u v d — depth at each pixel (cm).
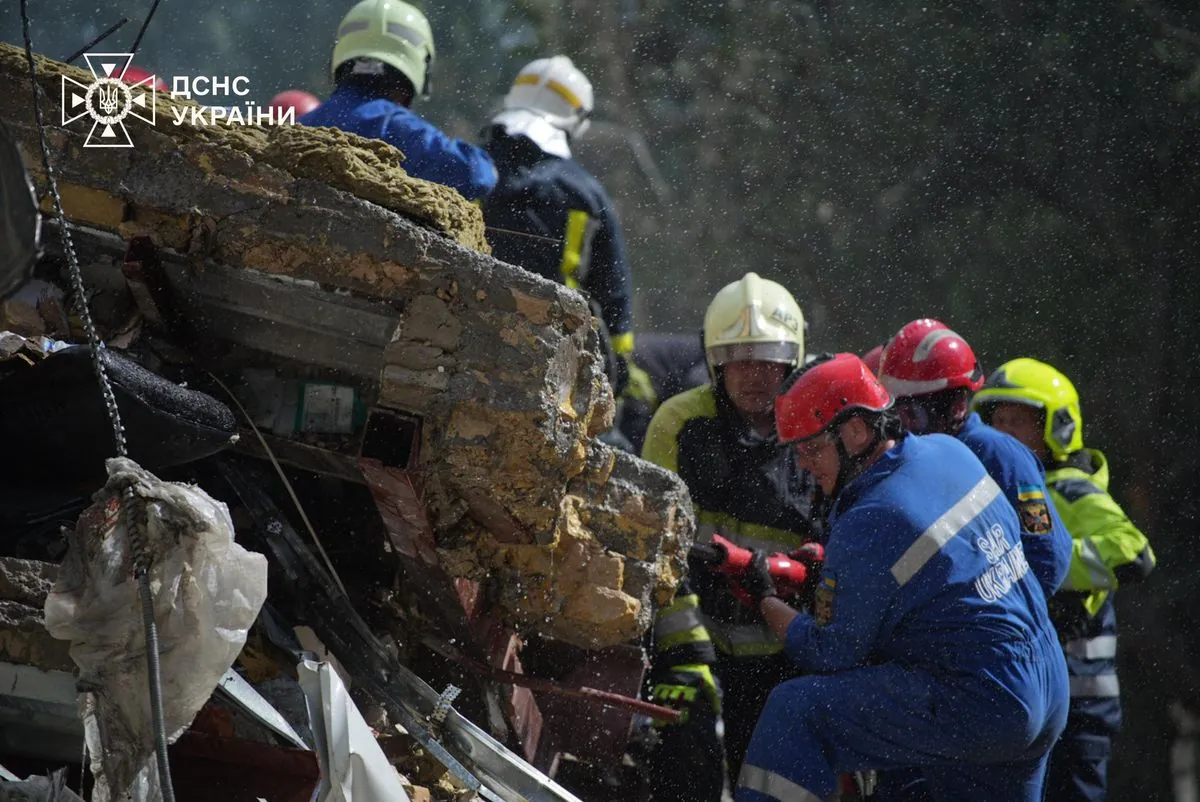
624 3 3322
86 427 691
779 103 3219
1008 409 1316
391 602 880
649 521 838
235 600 577
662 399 1452
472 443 732
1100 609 1294
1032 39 3039
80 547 577
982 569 941
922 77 3117
